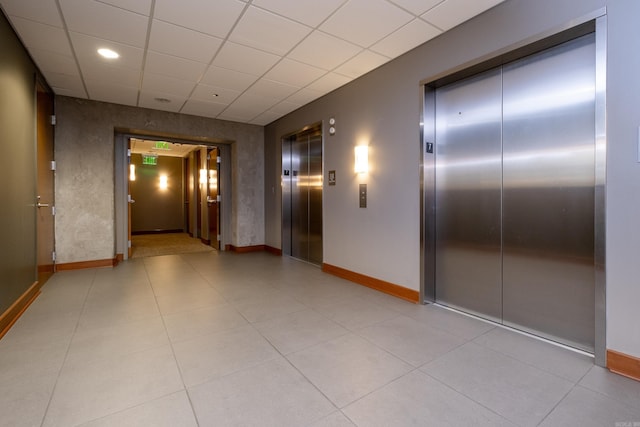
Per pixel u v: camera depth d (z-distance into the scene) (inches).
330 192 185.8
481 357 89.0
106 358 87.7
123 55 137.8
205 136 241.4
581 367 83.5
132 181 410.6
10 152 113.0
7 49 110.7
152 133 227.5
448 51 119.2
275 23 114.1
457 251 127.4
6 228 108.5
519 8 98.3
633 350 78.2
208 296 144.1
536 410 66.4
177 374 80.0
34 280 141.3
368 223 158.4
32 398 69.8
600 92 82.0
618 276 80.2
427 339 100.4
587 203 92.9
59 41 125.1
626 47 78.0
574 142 94.8
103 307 128.8
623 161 78.9
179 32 119.6
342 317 118.6
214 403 68.8
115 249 216.4
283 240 245.1
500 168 112.9
